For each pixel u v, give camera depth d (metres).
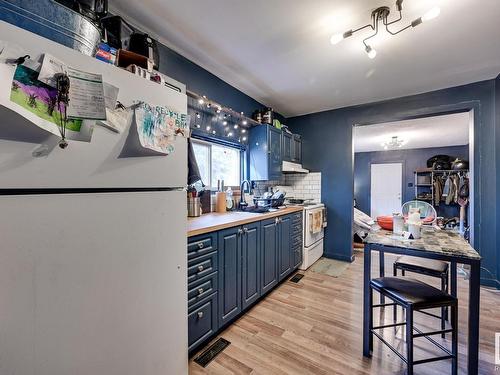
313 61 2.32
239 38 1.97
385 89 2.98
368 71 2.52
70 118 0.73
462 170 6.22
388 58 2.26
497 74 2.59
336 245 3.71
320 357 1.59
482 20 1.72
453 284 1.73
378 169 7.70
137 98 0.94
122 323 0.90
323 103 3.49
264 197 3.18
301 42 2.02
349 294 2.50
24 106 0.63
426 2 1.56
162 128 1.03
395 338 1.78
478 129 2.76
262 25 1.81
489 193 2.71
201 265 1.60
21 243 0.65
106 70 0.83
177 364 1.14
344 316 2.08
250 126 3.17
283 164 3.39
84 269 0.79
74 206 0.76
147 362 1.00
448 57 2.24
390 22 1.74
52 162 0.70
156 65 1.48
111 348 0.87
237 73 2.57
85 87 0.77
